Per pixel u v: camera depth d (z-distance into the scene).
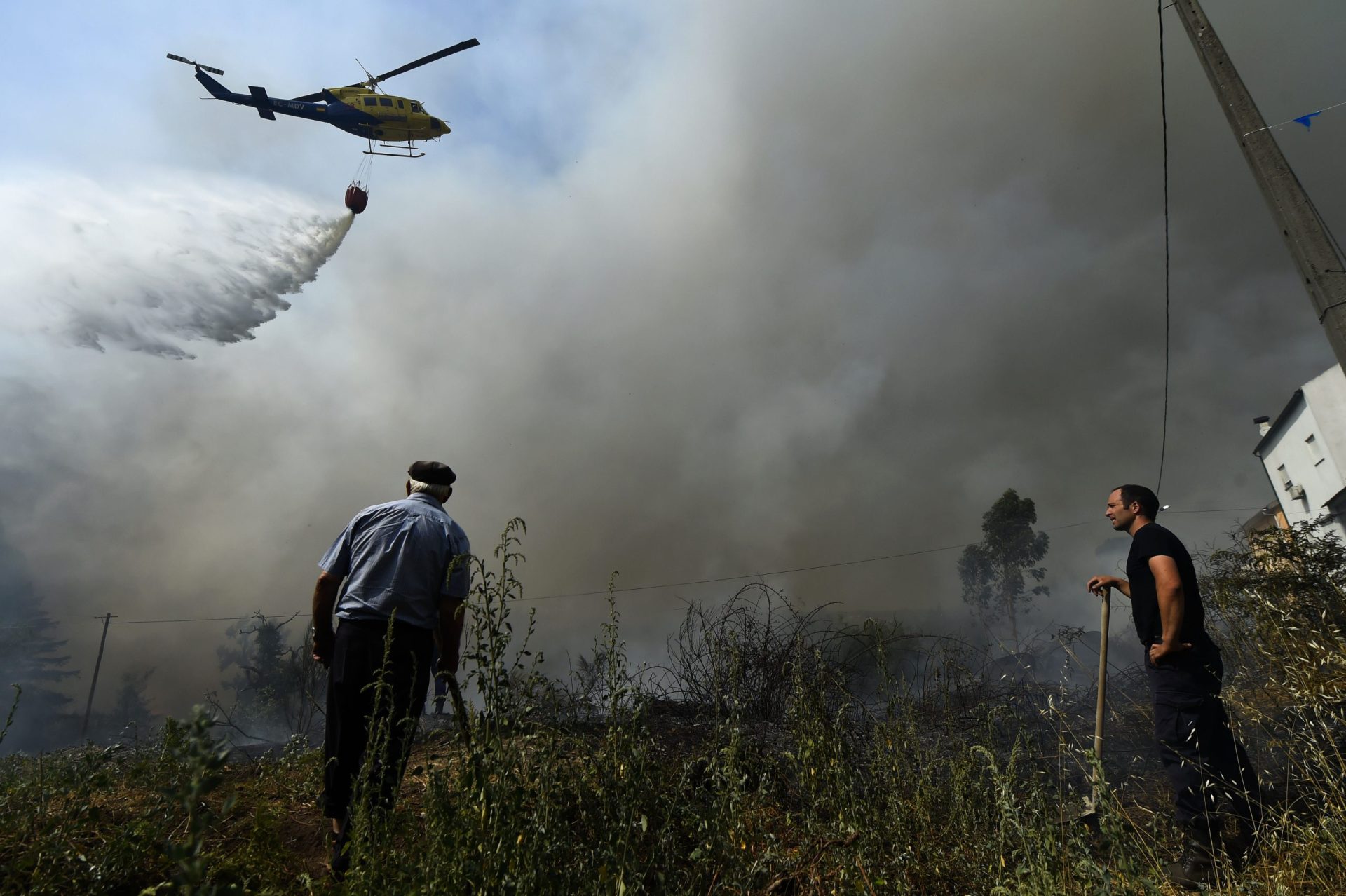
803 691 3.33
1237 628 4.77
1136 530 3.72
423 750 3.61
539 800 2.14
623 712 2.62
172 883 2.10
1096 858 2.44
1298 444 25.64
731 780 2.49
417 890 1.88
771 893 2.42
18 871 2.35
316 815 3.26
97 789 2.97
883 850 2.58
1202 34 6.49
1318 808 2.84
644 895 2.12
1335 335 5.31
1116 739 4.07
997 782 2.50
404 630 3.00
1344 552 5.02
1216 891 2.45
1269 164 5.86
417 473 3.51
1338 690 3.14
